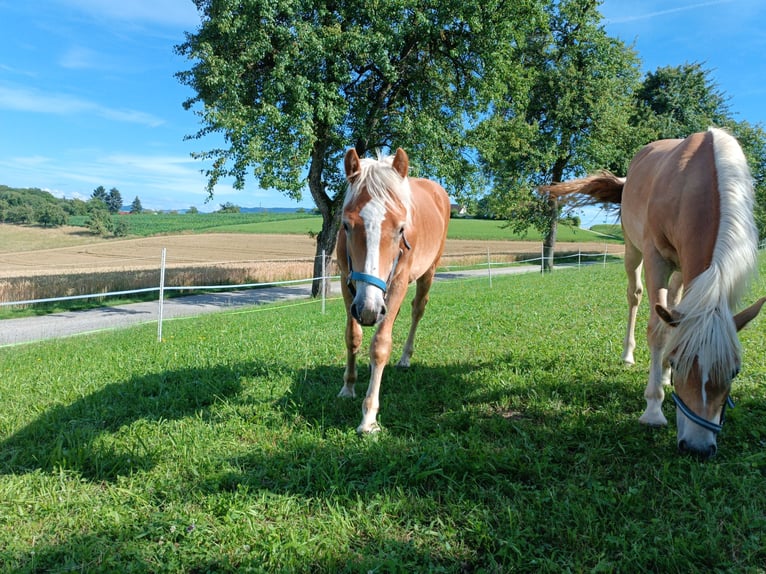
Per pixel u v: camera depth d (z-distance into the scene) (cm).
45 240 5741
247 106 1386
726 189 302
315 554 226
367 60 1484
